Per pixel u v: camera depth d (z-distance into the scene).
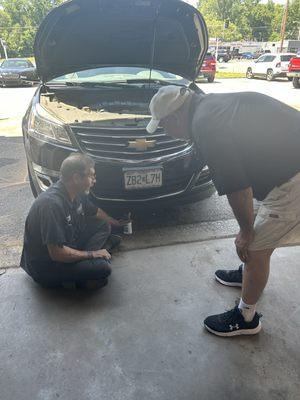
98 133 2.91
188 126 1.73
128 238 3.03
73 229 2.41
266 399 1.71
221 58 41.91
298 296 2.36
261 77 18.52
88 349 1.96
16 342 1.99
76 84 3.92
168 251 2.85
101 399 1.69
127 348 1.97
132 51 3.74
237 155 1.59
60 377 1.80
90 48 3.60
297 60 13.52
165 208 3.22
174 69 4.01
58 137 2.90
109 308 2.25
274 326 2.13
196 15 3.18
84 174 2.24
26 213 3.43
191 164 3.04
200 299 2.34
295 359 1.91
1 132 6.60
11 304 2.27
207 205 3.67
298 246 2.90
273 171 1.68
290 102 10.07
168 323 2.14
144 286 2.45
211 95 1.70
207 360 1.90
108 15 3.20
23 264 2.42
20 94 12.18
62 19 3.12
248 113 1.60
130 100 3.62
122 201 2.95
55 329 2.08
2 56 52.34
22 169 4.63
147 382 1.78
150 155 2.94
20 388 1.74
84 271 2.29
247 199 1.64
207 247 2.90
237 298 2.34
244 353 1.95
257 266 1.87
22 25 54.47
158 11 3.19
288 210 1.73
